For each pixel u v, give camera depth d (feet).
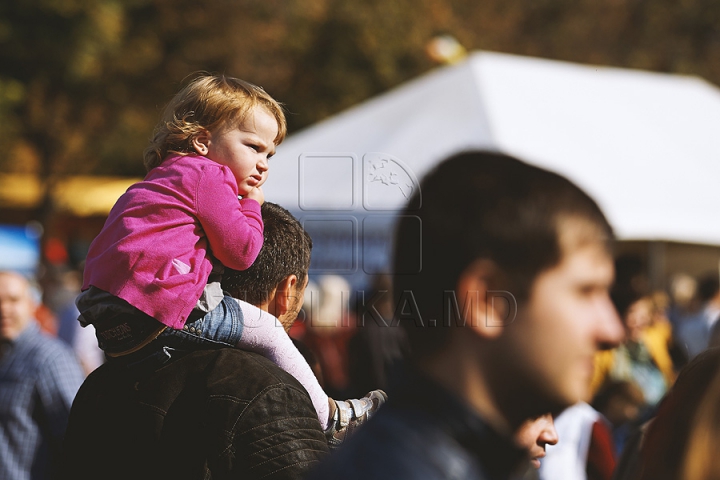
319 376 19.03
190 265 15.94
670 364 47.14
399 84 156.97
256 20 151.43
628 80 75.61
